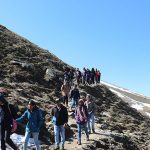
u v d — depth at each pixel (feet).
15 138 64.23
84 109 71.72
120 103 173.37
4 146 49.75
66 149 66.08
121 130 102.22
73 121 88.74
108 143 77.51
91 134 81.46
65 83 102.99
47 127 76.23
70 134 78.28
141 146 88.22
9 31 209.77
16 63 139.03
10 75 125.80
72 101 100.22
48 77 144.05
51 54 203.51
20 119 53.98
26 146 53.83
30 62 156.15
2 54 150.71
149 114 365.40
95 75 184.24
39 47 208.13
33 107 53.98
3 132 49.67
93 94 160.56
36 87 120.98
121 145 79.41
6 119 49.44
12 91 96.17
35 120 53.83
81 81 172.55
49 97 113.09
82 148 67.62
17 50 167.84
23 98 89.51
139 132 108.78
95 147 70.95
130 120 132.57
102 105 148.87
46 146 66.23
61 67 176.24
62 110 63.93
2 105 49.55
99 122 102.27
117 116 135.64
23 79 128.57
